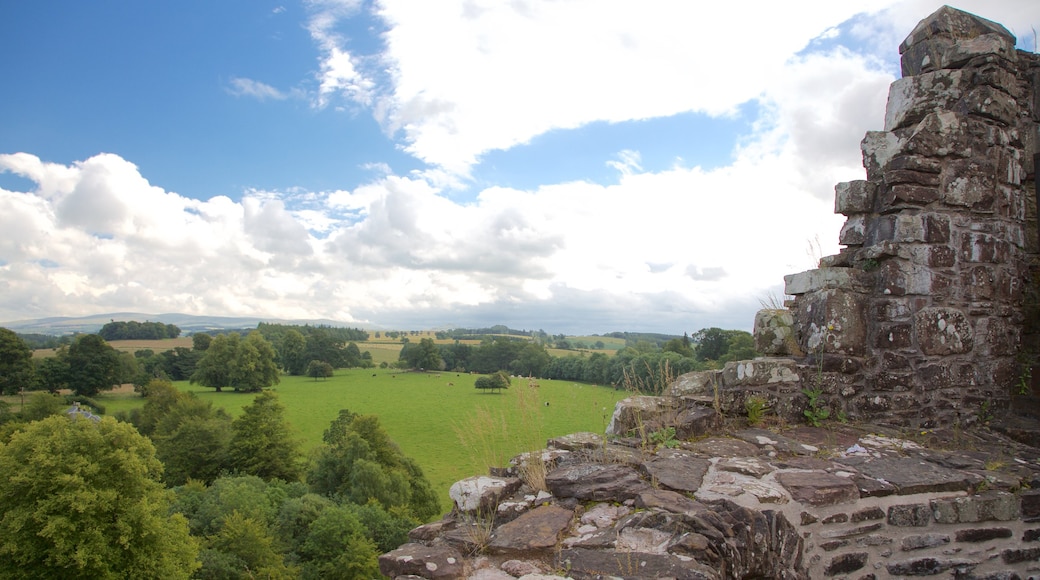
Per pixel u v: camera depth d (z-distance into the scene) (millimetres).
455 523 3676
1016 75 6922
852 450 4945
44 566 21734
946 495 4199
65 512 22000
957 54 6770
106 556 22391
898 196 6312
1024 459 5066
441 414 64688
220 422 54781
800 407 5926
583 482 3875
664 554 2879
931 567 4086
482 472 4617
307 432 63719
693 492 3721
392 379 105062
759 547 3311
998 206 6629
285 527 34750
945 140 6410
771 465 4414
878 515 4004
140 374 82750
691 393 6195
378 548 31859
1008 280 6566
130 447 24312
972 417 6164
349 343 130875
